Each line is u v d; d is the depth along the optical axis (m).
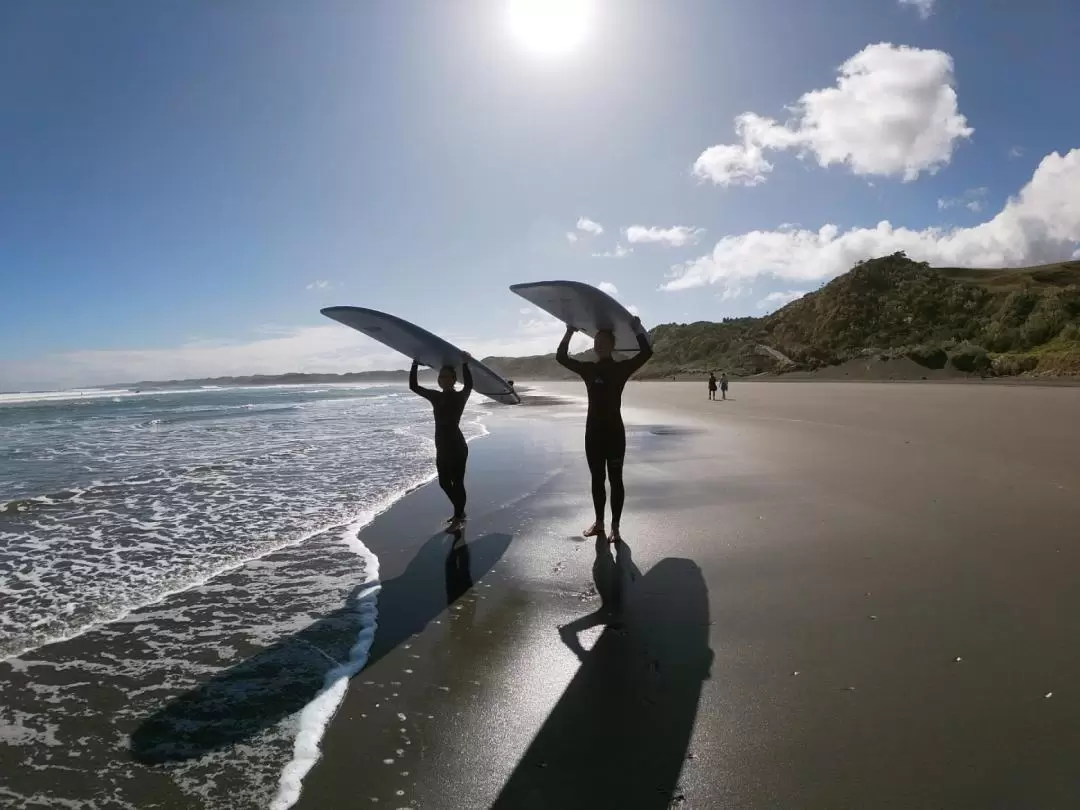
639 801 2.05
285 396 55.03
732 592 3.95
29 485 8.66
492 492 7.47
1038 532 4.92
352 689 2.89
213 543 5.55
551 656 3.18
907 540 4.86
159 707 2.79
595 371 5.32
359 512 6.67
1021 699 2.60
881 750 2.29
